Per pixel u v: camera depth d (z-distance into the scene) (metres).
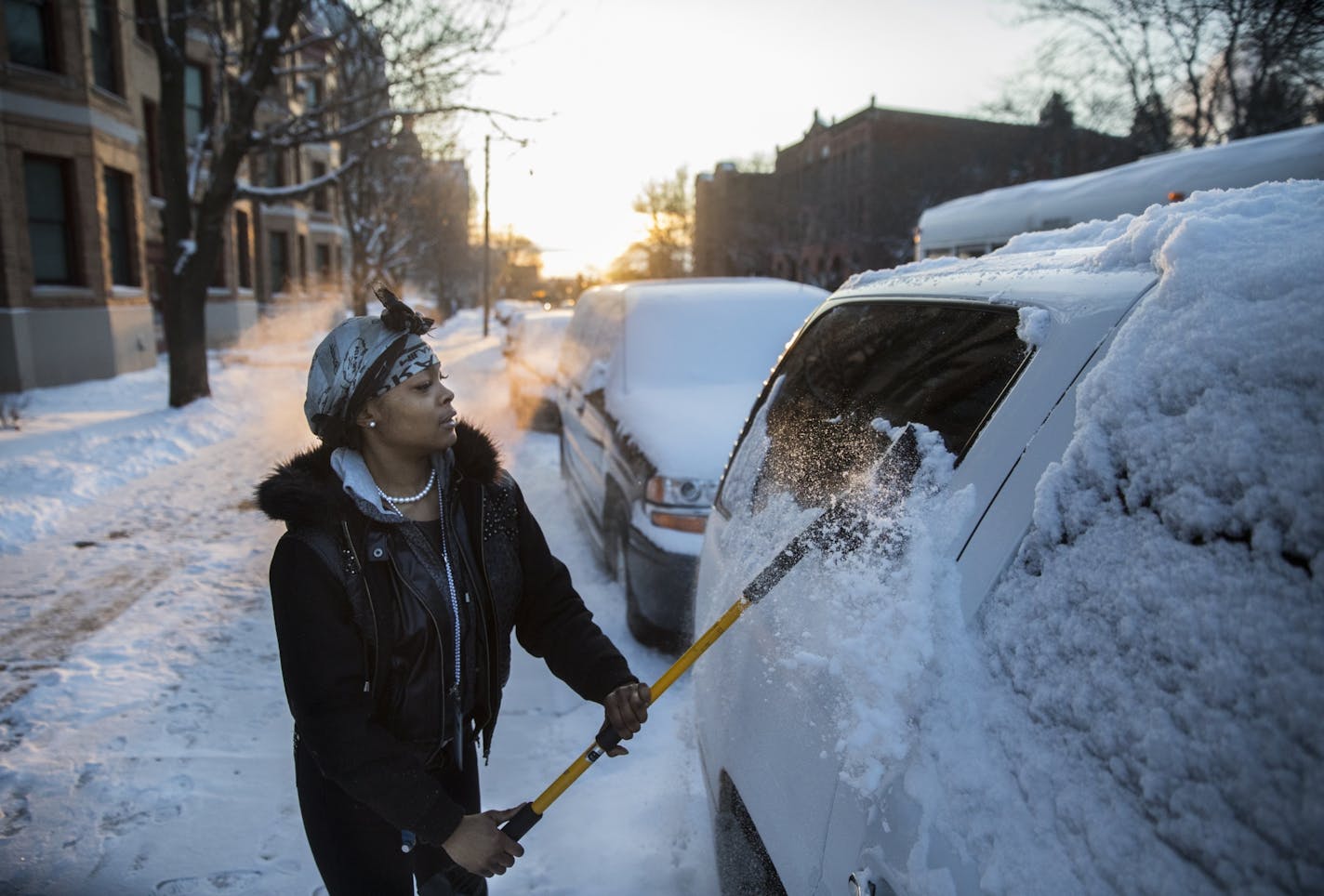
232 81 12.09
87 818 2.97
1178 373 1.14
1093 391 1.25
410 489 1.70
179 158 12.27
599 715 3.77
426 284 71.94
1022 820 1.05
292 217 29.41
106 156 16.08
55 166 15.09
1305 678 0.85
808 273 45.81
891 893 1.19
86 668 4.19
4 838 2.86
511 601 1.82
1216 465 1.03
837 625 1.52
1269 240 1.23
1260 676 0.89
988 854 1.06
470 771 1.89
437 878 1.93
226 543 6.47
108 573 5.72
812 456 2.14
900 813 1.20
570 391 7.20
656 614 4.20
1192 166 8.70
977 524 1.35
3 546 6.28
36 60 14.56
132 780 3.20
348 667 1.55
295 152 29.73
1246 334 1.09
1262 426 1.01
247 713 3.75
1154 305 1.27
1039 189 11.21
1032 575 1.23
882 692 1.32
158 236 21.89
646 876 2.62
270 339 27.95
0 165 13.78
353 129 12.12
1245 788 0.86
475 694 1.80
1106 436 1.21
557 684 4.10
